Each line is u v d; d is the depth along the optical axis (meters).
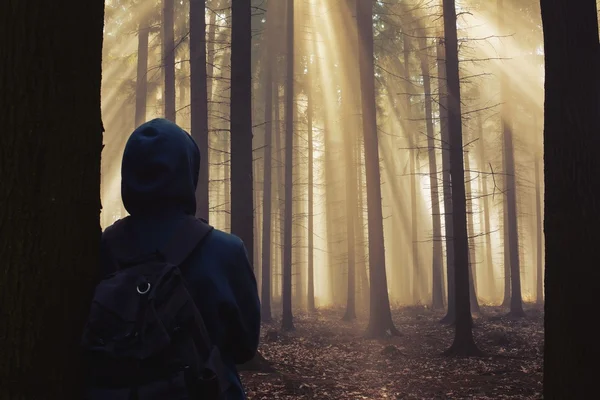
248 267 1.99
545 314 5.37
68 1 2.11
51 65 2.06
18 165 1.99
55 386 1.94
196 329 1.74
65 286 1.99
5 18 2.03
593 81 5.30
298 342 18.02
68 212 2.04
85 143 2.13
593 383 5.06
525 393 10.63
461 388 11.26
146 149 1.94
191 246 1.88
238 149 13.04
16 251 1.95
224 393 1.78
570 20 5.29
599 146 5.26
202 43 16.28
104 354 1.62
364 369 13.58
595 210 5.18
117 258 1.92
